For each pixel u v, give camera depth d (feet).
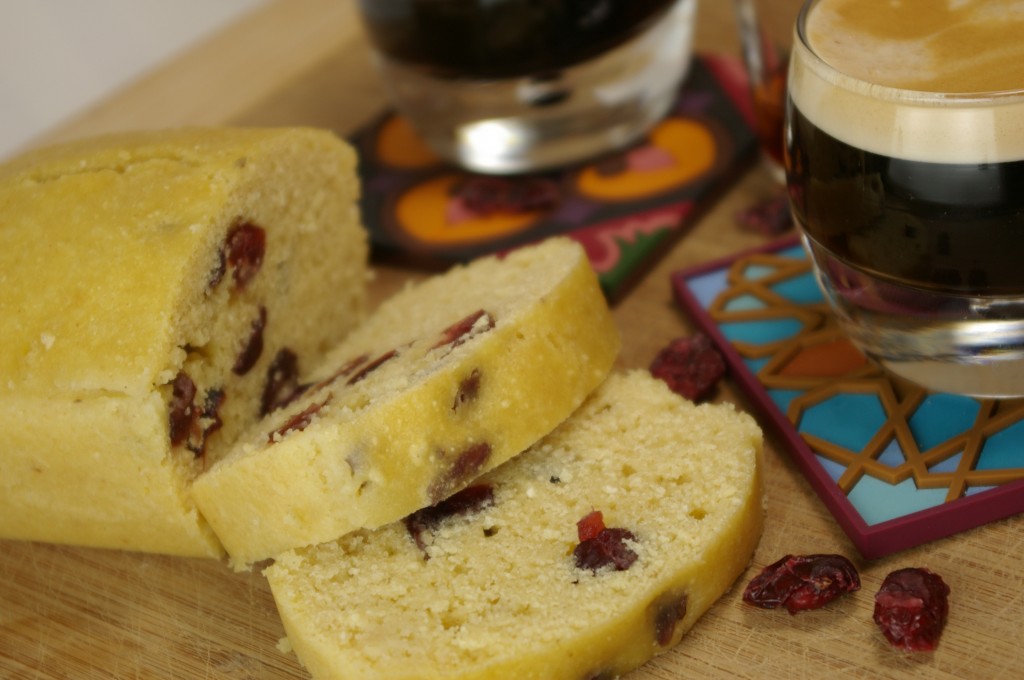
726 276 1.38
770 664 1.13
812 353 1.29
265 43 1.84
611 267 1.40
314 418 1.22
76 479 1.23
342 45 1.80
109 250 1.23
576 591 1.14
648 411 1.25
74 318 1.21
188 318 1.23
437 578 1.17
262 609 1.21
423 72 1.48
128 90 1.77
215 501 1.21
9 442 1.23
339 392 1.25
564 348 1.22
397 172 1.57
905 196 1.12
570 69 1.47
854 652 1.13
